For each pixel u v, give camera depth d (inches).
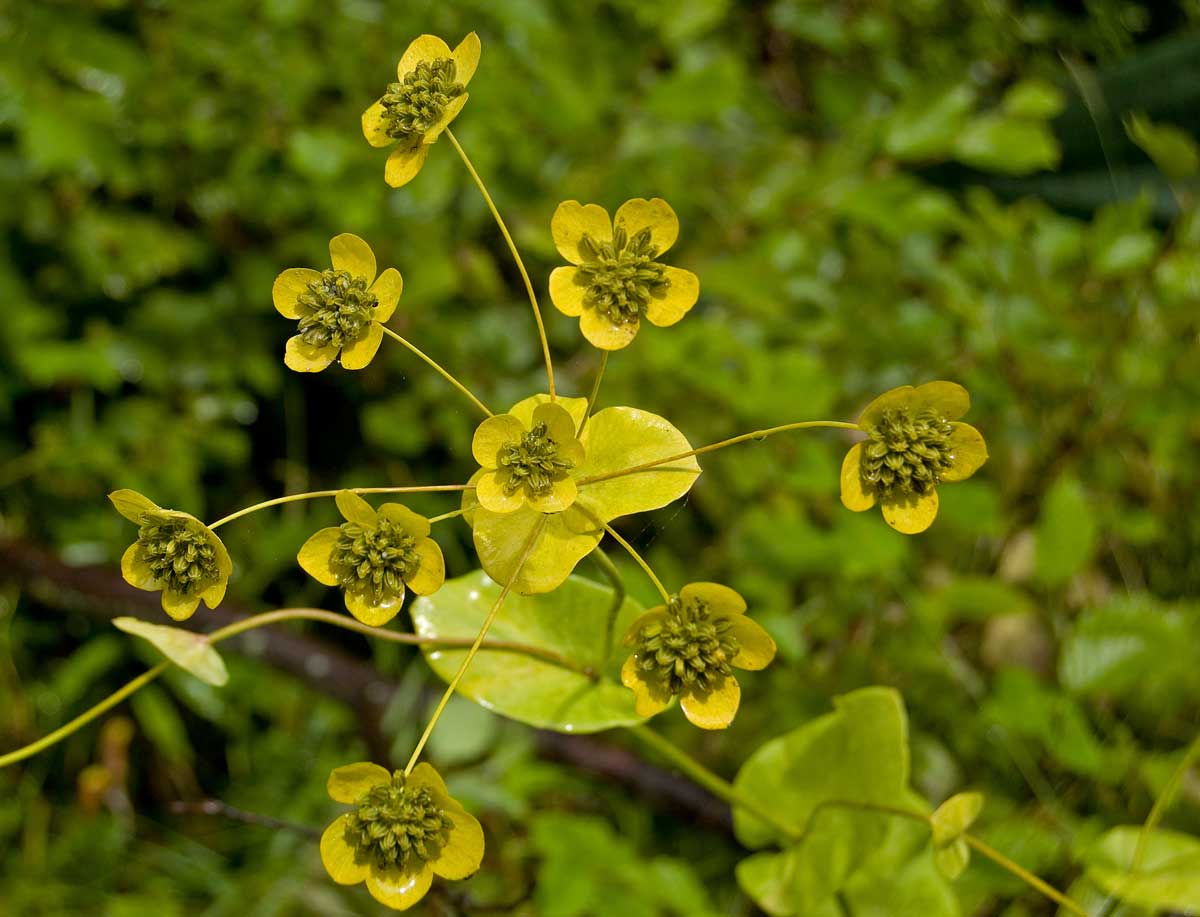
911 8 18.7
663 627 8.7
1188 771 13.3
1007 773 13.7
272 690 15.8
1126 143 17.3
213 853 15.0
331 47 16.5
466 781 13.5
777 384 14.0
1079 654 12.4
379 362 17.1
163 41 16.3
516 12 15.4
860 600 14.5
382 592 8.7
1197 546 15.2
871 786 10.4
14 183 16.1
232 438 17.1
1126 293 15.9
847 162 16.4
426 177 15.3
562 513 8.8
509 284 17.4
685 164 16.5
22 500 16.5
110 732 15.6
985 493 13.4
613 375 15.6
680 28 16.4
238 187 16.3
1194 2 17.6
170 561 8.7
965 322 15.8
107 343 16.5
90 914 14.3
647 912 12.2
